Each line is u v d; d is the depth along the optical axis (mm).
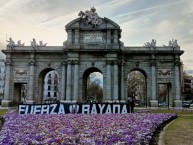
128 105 45125
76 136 18781
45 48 74500
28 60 75188
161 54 73250
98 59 71938
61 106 44781
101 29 72312
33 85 73750
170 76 73000
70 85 70688
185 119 40562
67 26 72562
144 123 27125
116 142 16438
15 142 16203
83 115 39219
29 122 29078
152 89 72000
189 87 197750
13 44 75188
